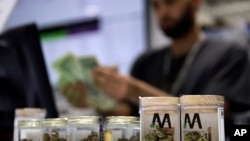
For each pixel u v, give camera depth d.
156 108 0.69
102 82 2.54
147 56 2.67
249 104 2.32
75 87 2.41
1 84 1.19
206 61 2.46
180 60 2.54
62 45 2.90
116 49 2.78
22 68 1.17
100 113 2.51
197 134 0.67
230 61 2.41
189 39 2.55
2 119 1.19
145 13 2.72
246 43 2.43
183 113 0.69
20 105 1.20
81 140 0.72
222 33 2.50
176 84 2.52
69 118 0.75
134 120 0.73
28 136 0.80
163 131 0.68
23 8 3.05
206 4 2.56
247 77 2.37
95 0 2.85
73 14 2.89
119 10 2.79
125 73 2.71
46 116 1.15
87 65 2.55
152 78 2.61
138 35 2.73
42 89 1.16
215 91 2.36
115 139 0.72
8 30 1.21
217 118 0.68
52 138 0.75
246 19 2.45
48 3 2.96
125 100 2.54
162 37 2.65
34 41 1.15
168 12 2.62
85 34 2.86
